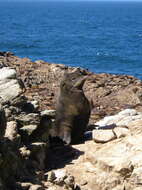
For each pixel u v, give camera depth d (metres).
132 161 7.59
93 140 9.00
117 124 10.03
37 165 7.64
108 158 7.89
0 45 46.81
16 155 7.13
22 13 184.12
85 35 66.56
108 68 32.88
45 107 12.07
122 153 8.01
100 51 44.78
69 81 9.36
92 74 16.39
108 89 14.45
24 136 7.87
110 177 7.53
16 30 73.62
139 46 53.31
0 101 8.09
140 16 172.88
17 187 6.75
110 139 8.76
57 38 59.16
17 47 45.38
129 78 16.36
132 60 38.22
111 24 104.06
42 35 63.66
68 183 7.24
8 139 7.24
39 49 43.94
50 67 16.30
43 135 8.13
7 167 6.79
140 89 13.93
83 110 9.27
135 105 12.85
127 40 60.78
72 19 128.12
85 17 147.38
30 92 13.52
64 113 9.28
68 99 9.28
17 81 8.41
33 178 7.20
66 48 46.25
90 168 7.89
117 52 44.81
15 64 16.30
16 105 8.20
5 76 8.46
